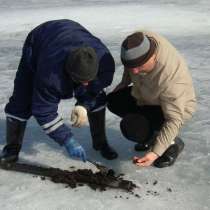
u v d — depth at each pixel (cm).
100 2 1100
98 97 278
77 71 225
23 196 259
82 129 341
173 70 247
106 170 281
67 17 888
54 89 239
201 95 412
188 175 276
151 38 245
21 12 971
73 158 299
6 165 285
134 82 267
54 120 250
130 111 292
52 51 237
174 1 1052
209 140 320
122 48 239
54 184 270
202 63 518
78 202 252
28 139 330
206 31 720
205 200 252
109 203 251
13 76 504
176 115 250
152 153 254
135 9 962
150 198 254
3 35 743
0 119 373
